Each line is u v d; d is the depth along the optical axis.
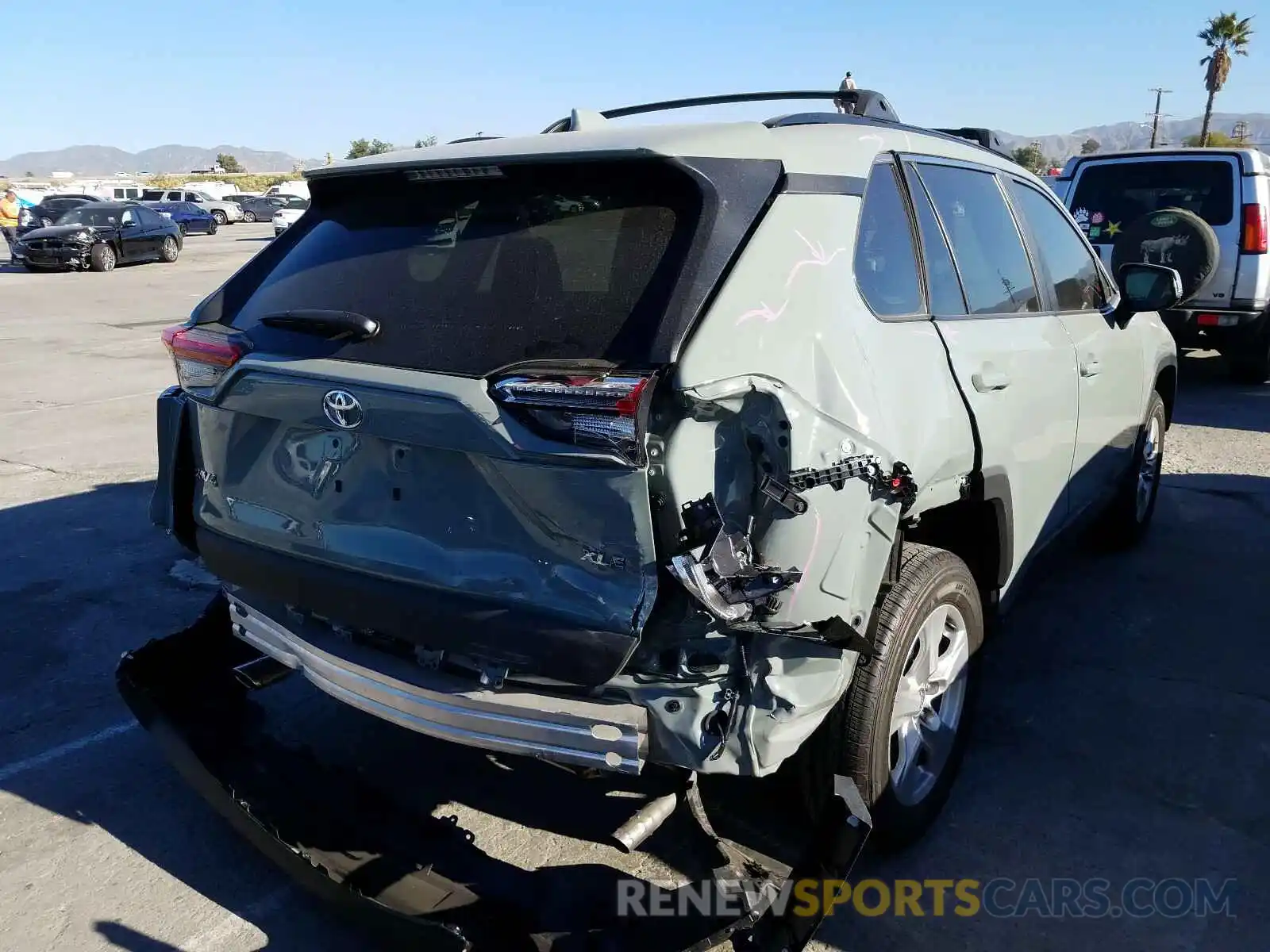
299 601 2.68
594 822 3.21
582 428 2.09
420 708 2.43
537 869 2.66
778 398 2.22
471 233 2.56
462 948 2.26
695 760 2.25
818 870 2.38
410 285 2.54
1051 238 4.13
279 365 2.55
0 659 4.31
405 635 2.43
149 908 2.87
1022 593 4.02
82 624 4.66
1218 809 3.27
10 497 6.56
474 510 2.32
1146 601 4.87
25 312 17.12
